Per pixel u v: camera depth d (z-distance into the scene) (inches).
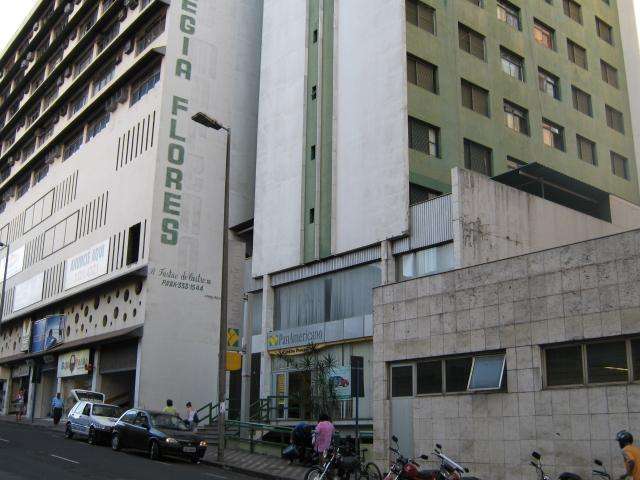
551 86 1435.8
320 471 577.0
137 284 1390.3
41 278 1953.7
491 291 644.1
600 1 1678.2
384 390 735.1
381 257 996.6
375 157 1040.2
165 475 634.8
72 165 1884.8
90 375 1567.4
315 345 1062.4
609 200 1174.3
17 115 2418.8
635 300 533.3
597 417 541.0
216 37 1555.1
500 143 1222.9
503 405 610.9
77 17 2062.0
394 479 529.3
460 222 878.4
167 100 1448.1
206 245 1435.8
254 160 1547.7
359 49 1116.5
